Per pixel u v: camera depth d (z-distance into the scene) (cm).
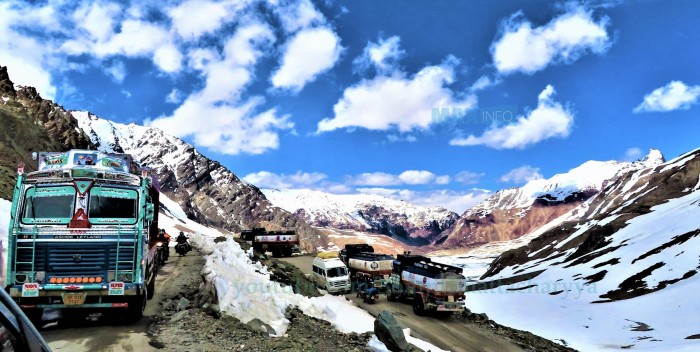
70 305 1219
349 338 1653
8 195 3522
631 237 16412
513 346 2553
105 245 1261
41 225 1224
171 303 1666
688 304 8450
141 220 1317
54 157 1357
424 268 3002
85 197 1273
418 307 2959
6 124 7031
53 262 1217
